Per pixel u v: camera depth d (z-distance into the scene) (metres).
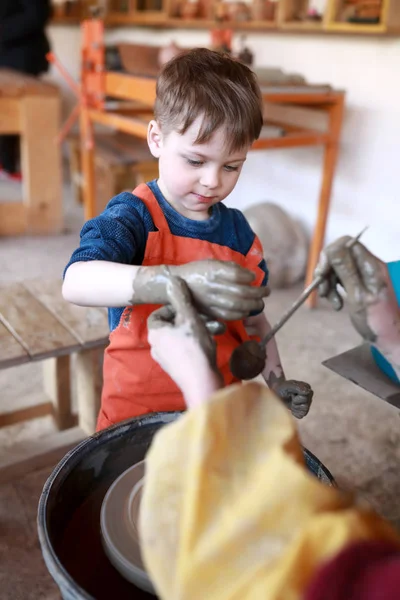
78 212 3.59
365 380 0.71
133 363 0.90
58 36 4.51
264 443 0.47
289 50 2.66
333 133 2.27
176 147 0.80
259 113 0.84
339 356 0.76
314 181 2.68
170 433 0.48
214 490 0.44
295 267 2.62
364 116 2.38
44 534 0.58
